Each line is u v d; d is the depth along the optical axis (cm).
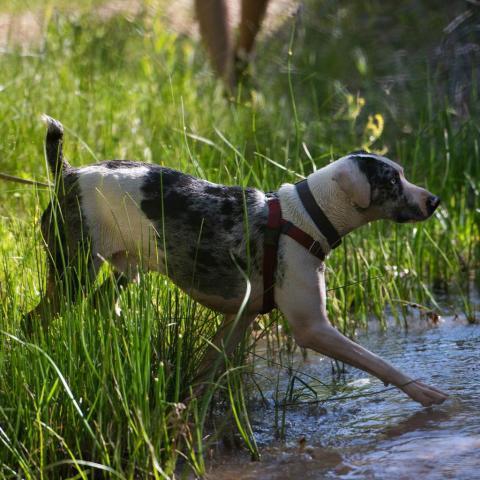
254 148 1316
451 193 1295
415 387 838
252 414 852
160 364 727
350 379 944
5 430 716
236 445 787
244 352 891
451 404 845
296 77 1769
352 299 1108
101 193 841
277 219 830
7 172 1294
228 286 845
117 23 1988
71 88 1563
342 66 1806
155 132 1390
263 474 731
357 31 1989
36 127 1394
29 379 730
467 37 1596
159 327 834
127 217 841
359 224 857
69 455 716
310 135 1415
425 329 1079
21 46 1808
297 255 827
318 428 821
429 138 1405
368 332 1079
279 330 1060
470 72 1542
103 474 709
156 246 843
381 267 1123
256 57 1847
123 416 725
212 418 837
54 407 721
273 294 843
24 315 815
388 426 812
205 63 1730
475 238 1266
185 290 860
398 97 1639
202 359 877
